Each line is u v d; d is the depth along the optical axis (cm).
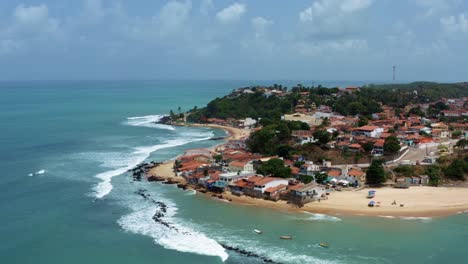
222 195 11856
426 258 7962
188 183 13100
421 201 11038
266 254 8075
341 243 8588
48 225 9544
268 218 10038
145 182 13275
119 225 9569
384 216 10150
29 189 12194
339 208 10619
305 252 8162
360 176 12550
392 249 8325
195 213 10400
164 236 8956
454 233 9156
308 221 9838
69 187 12488
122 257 8000
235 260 7838
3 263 7725
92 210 10550
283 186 11712
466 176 13362
